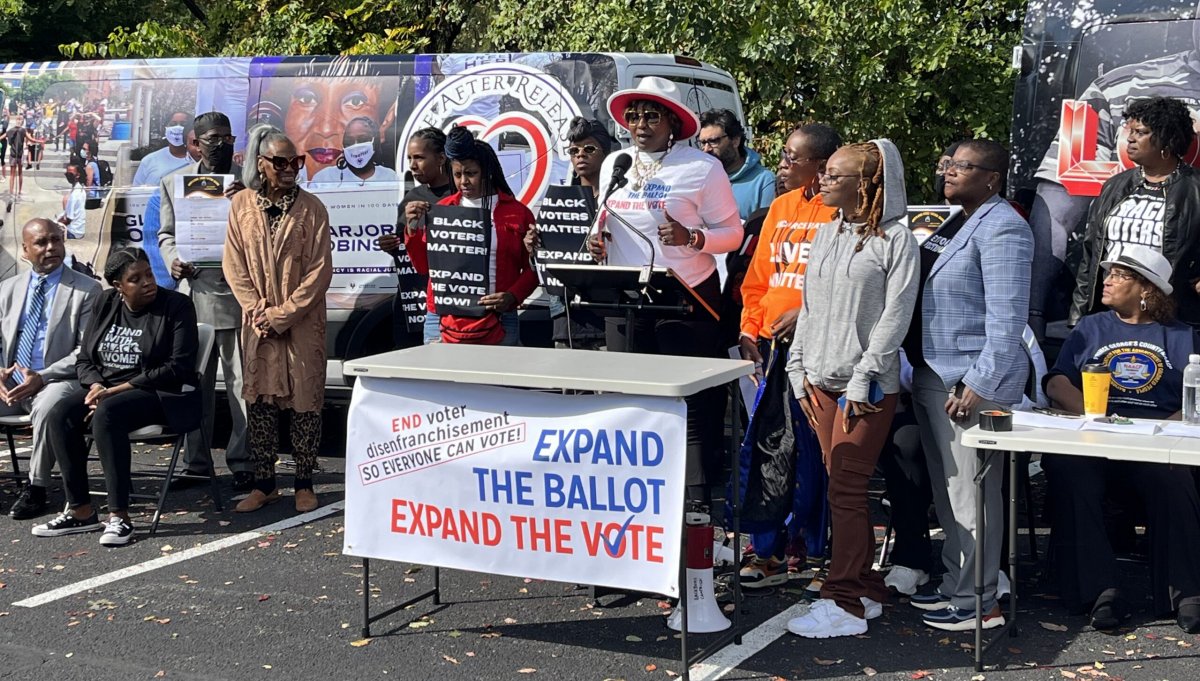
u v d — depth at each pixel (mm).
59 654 4949
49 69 8734
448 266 6320
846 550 5051
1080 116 6836
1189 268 6059
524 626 5195
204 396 7520
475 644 4996
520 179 7641
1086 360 5695
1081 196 6844
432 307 6484
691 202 5898
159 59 8500
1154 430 4645
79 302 7312
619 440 4516
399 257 6984
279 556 6195
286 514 6973
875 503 7184
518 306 6406
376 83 7961
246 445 7469
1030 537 5875
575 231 6094
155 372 6602
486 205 6301
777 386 5398
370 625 5184
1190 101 6547
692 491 5688
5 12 18250
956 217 5027
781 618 5277
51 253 7316
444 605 5457
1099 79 6773
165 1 20141
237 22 16656
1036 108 6969
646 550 4500
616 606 5430
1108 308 6352
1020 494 6750
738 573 5004
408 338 7754
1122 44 6707
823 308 4996
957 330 4906
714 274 6059
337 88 8031
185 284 7859
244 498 7230
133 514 7027
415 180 7566
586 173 6617
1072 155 6863
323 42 15586
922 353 4973
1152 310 5590
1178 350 5539
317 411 7012
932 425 5062
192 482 7730
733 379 4734
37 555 6266
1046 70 6926
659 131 5871
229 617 5336
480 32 15305
